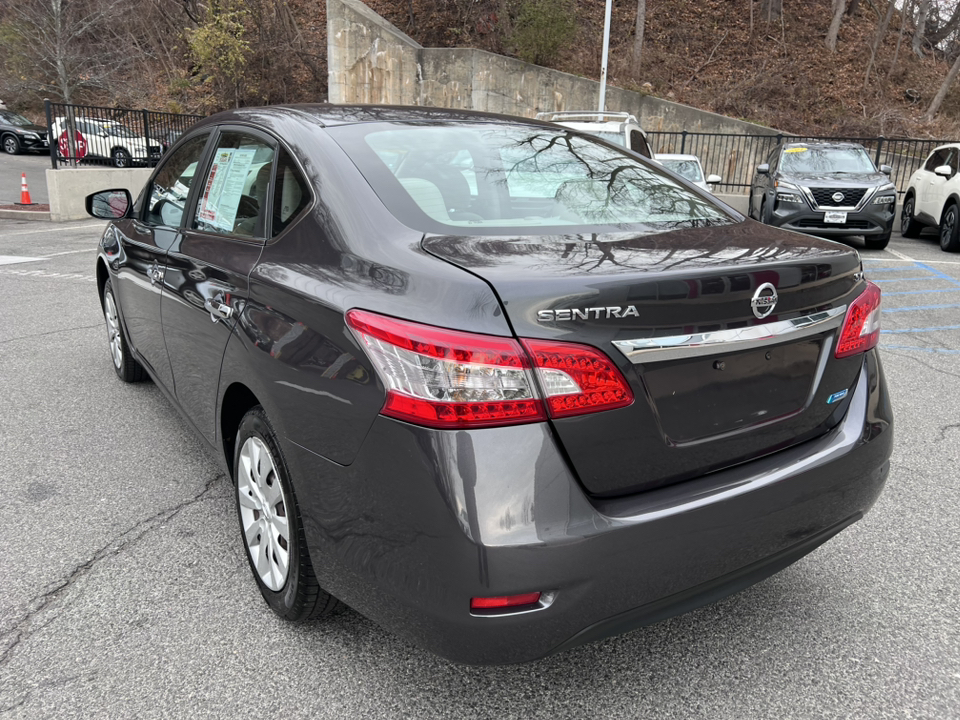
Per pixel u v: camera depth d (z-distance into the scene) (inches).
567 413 68.3
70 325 254.7
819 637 97.3
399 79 962.1
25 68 1093.1
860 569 114.0
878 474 91.2
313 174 94.1
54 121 590.9
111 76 1078.4
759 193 546.9
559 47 944.9
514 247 78.7
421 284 71.8
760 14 1143.6
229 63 1144.2
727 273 74.4
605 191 101.7
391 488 69.9
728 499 76.0
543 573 67.4
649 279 70.4
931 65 1146.0
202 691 86.3
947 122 992.2
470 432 66.7
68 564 112.7
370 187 89.0
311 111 110.4
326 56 1234.6
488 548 65.9
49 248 429.1
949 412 185.0
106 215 161.3
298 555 87.7
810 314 83.2
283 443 84.2
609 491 72.1
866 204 476.1
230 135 119.1
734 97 1025.5
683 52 1104.8
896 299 333.7
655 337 71.5
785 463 82.5
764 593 107.5
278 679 88.3
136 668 90.0
